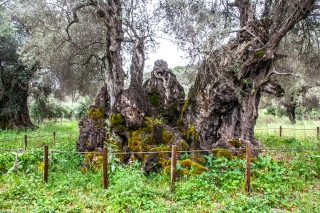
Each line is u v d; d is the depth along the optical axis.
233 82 9.23
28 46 14.58
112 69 9.69
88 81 17.77
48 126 23.70
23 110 22.12
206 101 9.40
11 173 7.84
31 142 13.95
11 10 16.70
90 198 6.17
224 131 9.48
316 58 11.88
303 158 8.88
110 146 8.34
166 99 10.06
